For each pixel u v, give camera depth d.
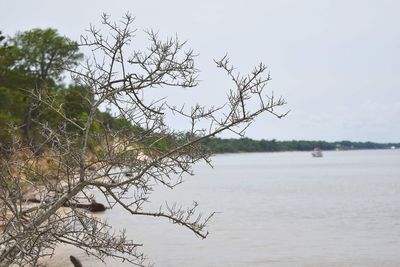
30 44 51.69
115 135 5.50
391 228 26.00
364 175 85.81
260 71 5.13
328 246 20.30
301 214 32.81
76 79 5.57
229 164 160.50
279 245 20.41
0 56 49.34
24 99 45.44
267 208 36.84
